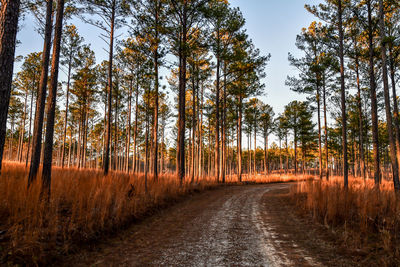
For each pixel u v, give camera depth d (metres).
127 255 3.97
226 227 5.96
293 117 31.39
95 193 6.14
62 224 4.55
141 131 30.86
